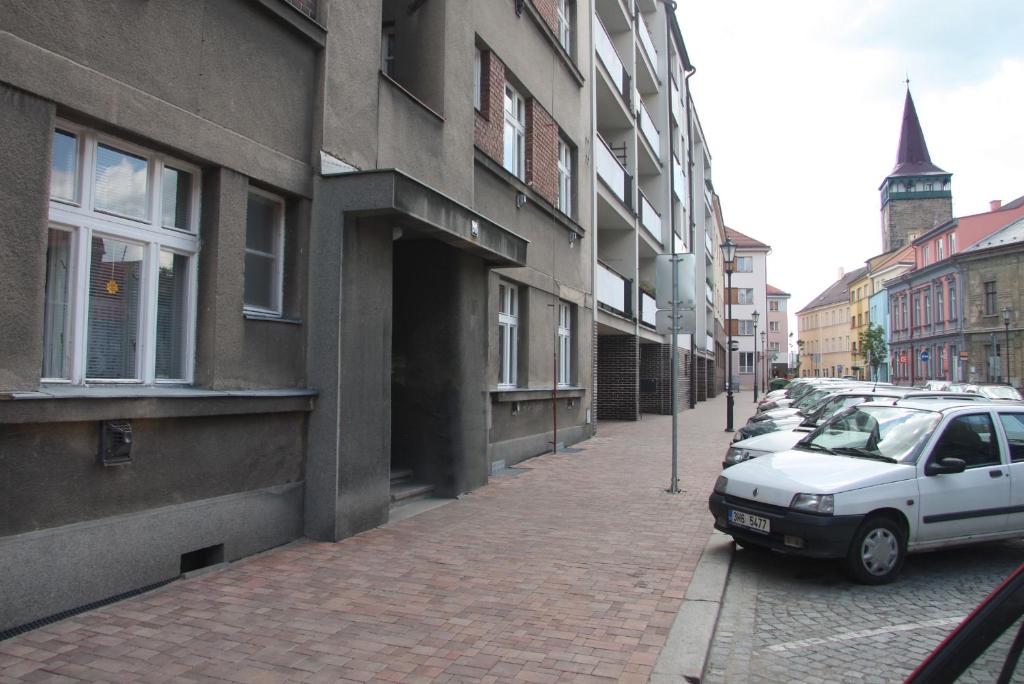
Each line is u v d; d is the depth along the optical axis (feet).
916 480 21.01
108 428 16.03
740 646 15.79
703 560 21.30
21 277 14.44
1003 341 163.63
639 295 79.10
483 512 27.68
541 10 45.80
